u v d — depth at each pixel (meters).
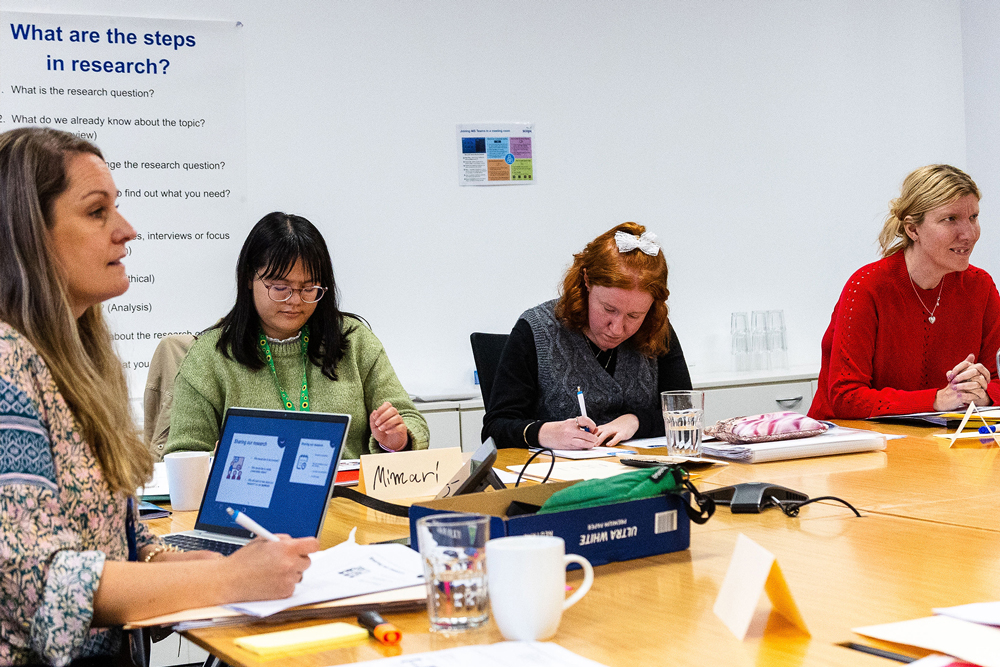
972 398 2.25
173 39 3.45
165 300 3.47
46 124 3.33
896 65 4.30
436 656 0.77
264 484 1.30
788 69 4.15
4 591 0.92
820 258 4.22
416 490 1.63
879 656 0.74
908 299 2.58
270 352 2.18
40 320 1.05
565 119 3.86
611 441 2.10
